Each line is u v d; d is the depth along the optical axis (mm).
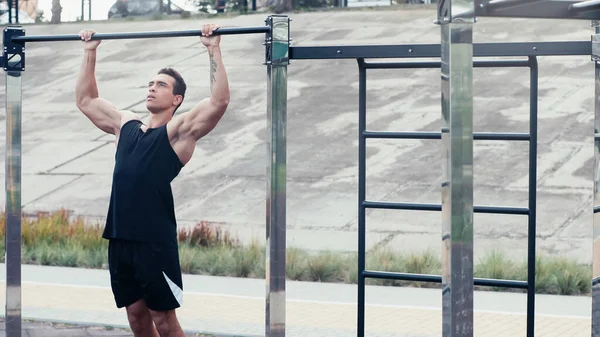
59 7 28219
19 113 6609
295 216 14484
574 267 10773
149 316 6426
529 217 5828
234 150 17812
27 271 11523
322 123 18547
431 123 17906
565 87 18797
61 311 8930
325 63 21891
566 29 21484
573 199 14258
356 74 21062
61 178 17453
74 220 13914
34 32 27516
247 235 13680
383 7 25234
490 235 13125
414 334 8031
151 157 6117
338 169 16375
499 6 4062
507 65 5812
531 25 22062
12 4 29250
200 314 8914
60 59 25312
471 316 3986
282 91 5523
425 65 5898
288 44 5543
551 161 15695
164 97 6219
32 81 23875
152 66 23422
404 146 17125
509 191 14711
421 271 11016
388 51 5480
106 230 6242
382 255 11641
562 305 9438
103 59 24500
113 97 21484
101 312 8898
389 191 15312
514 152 16141
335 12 25484
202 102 6062
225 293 10094
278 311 5566
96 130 20031
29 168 18109
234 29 5703
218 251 12234
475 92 19031
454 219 3938
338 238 13250
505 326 8391
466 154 3941
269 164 5539
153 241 6086
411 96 19453
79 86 6430
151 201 6094
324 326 8367
